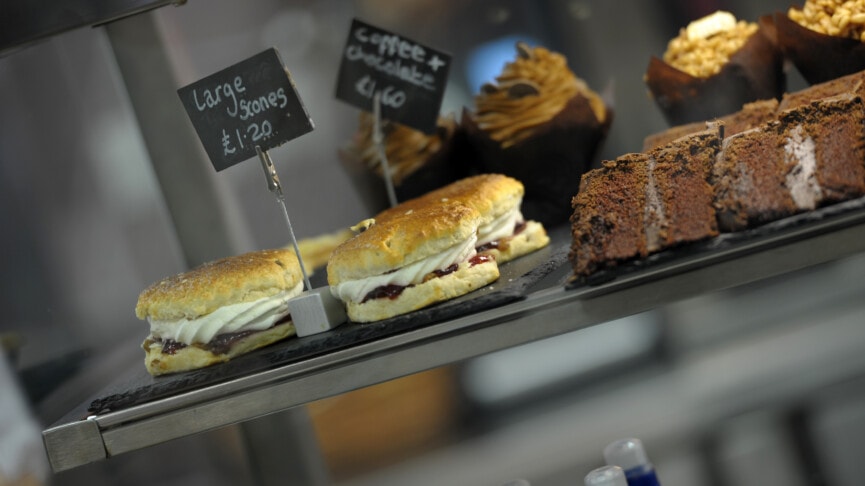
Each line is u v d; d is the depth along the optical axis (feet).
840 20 2.22
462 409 2.52
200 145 2.54
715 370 2.49
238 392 1.94
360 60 2.45
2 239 2.71
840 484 2.50
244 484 2.59
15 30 2.15
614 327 2.50
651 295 1.88
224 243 2.56
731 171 1.92
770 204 1.89
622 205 1.92
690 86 2.39
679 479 2.50
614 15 2.59
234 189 2.57
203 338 2.03
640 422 2.51
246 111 2.11
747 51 2.36
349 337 1.95
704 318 2.49
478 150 2.52
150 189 2.71
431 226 2.02
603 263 1.89
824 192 1.90
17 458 2.68
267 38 2.58
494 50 2.60
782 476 2.49
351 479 2.54
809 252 1.88
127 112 2.69
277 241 2.60
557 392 2.51
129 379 2.17
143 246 2.72
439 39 2.60
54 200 2.71
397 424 2.52
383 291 2.02
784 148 1.93
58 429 1.94
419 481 2.53
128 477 2.63
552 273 2.07
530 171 2.48
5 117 2.69
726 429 2.50
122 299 2.73
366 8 2.59
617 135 2.61
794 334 2.49
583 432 2.51
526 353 2.50
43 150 2.70
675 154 1.96
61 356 2.73
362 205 2.60
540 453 2.51
